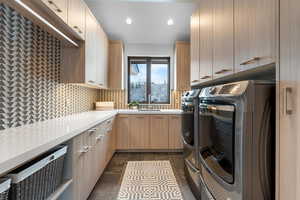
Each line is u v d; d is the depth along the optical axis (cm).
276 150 104
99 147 261
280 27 103
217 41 194
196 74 268
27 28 197
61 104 271
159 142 416
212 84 266
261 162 113
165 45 478
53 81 247
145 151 421
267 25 116
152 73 488
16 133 146
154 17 388
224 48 178
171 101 479
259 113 113
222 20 182
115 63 440
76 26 226
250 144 113
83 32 253
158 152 421
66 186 150
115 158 379
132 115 414
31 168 106
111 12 373
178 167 332
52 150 139
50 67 239
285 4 98
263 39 120
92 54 298
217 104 152
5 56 167
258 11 126
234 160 123
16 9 148
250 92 113
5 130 159
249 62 137
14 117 178
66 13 196
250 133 113
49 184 131
